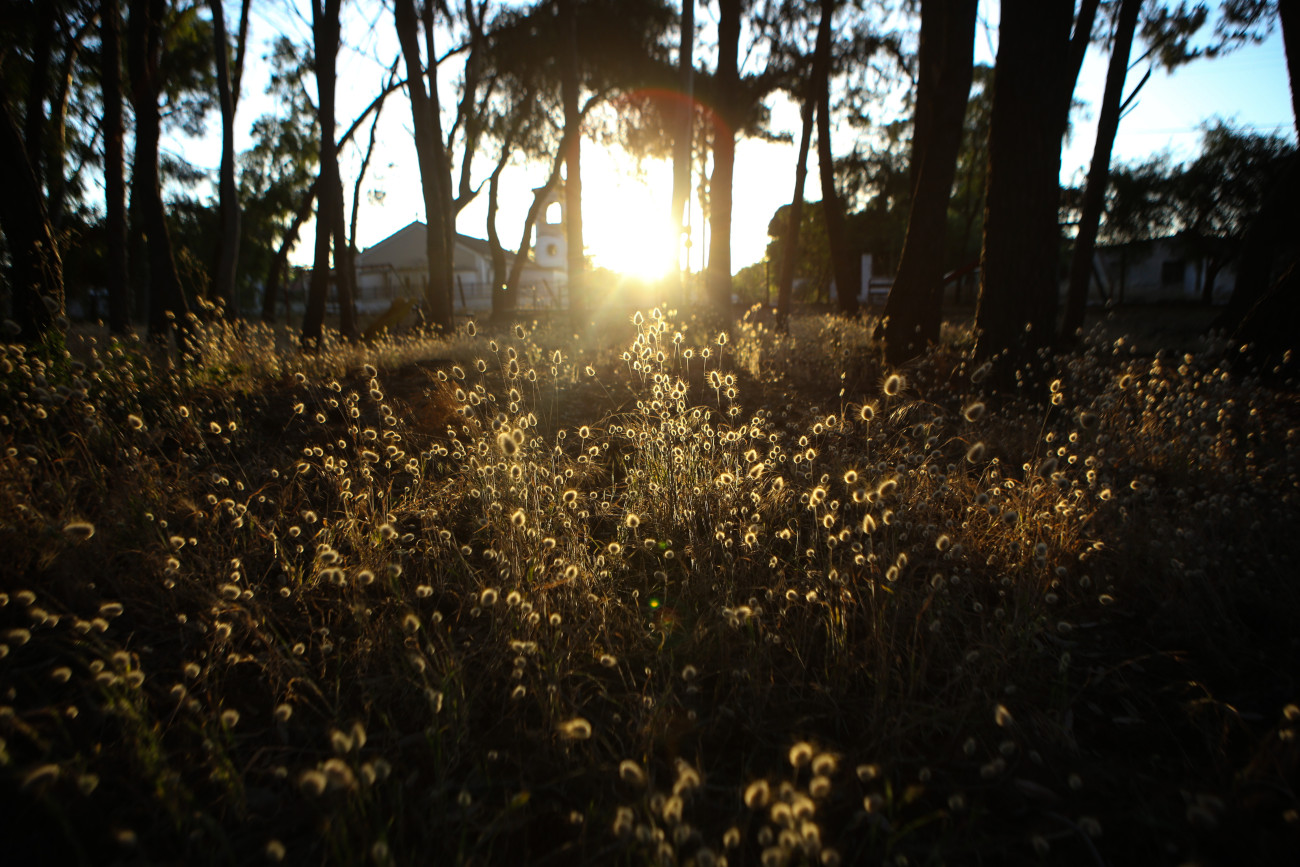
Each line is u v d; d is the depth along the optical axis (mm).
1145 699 2260
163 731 1992
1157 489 3643
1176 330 13531
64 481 3225
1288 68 7320
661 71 20172
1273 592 2711
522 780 1902
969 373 6168
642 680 2330
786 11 17141
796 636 2512
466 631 2553
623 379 6887
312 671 2336
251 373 6953
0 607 2385
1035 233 5820
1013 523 2922
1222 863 1614
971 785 1883
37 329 5309
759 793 1258
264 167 27875
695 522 3383
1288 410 5227
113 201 11719
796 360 8008
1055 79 5695
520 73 20344
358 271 52594
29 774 1406
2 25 12766
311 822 1733
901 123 27375
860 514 3564
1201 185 30531
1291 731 1684
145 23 8766
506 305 28359
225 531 3199
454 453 4156
